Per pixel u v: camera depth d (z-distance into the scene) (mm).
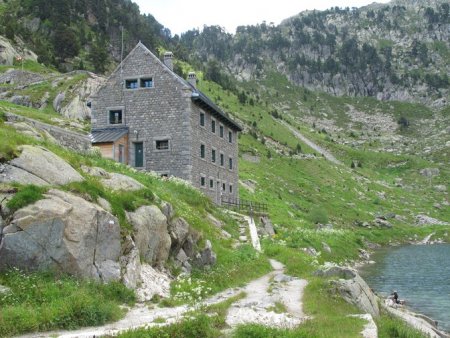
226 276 23625
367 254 62125
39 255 14688
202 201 37250
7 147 16797
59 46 138875
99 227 16219
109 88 47531
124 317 14609
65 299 13719
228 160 56750
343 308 19375
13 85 94625
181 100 45562
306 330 14266
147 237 19469
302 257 35094
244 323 14719
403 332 17859
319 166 131750
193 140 46062
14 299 13242
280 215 67000
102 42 153500
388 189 132750
